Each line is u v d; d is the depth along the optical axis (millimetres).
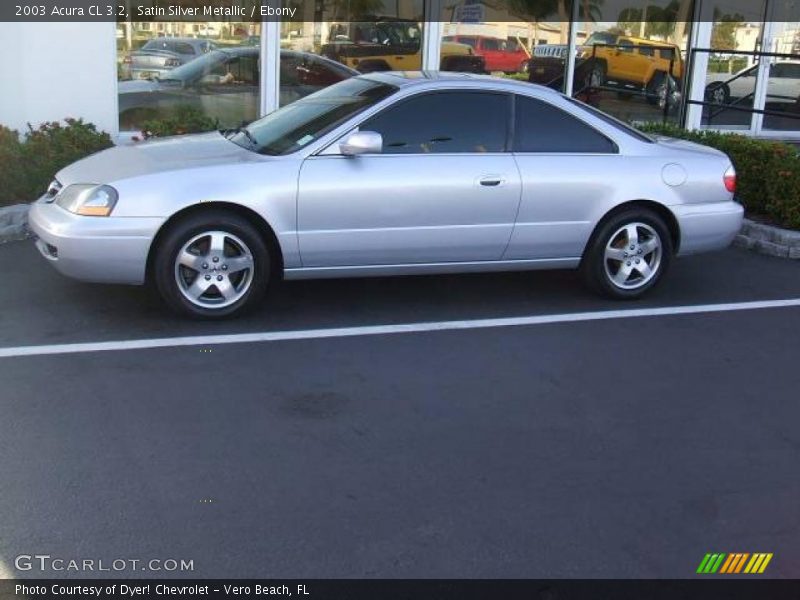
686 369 5430
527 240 6309
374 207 5879
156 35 10352
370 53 11484
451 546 3502
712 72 13195
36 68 9391
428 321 6113
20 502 3686
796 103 13664
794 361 5621
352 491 3865
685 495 3953
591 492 3941
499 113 6238
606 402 4906
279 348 5492
